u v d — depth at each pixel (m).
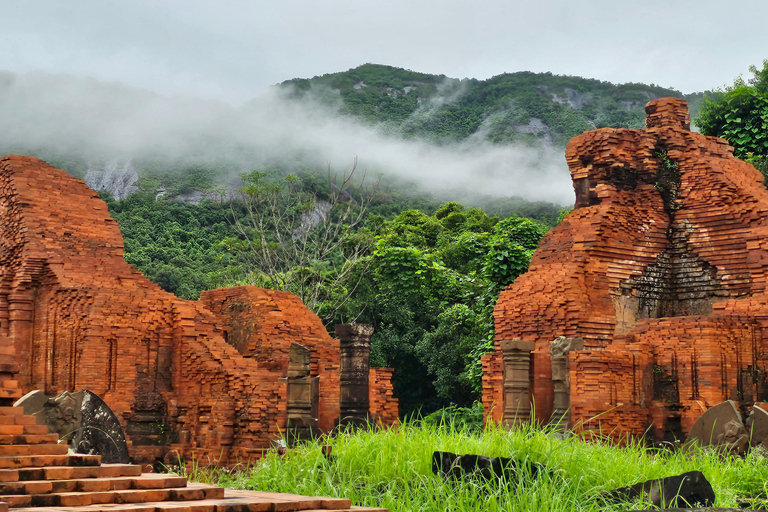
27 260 25.75
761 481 14.12
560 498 11.42
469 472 12.45
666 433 21.86
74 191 27.22
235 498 8.17
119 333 25.16
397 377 44.97
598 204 26.39
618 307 25.28
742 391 21.97
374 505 12.06
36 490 7.33
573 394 21.83
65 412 15.68
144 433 25.08
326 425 28.31
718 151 27.77
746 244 25.09
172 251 64.69
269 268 50.25
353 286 46.59
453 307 41.28
